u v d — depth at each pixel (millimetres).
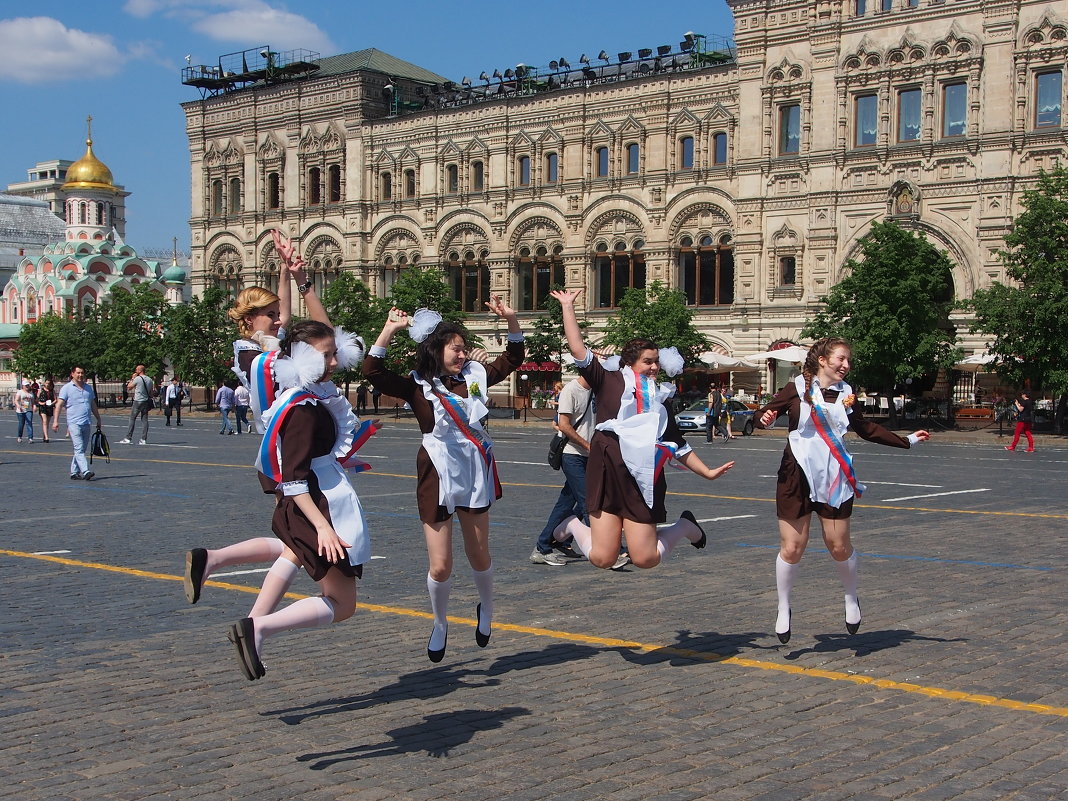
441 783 6164
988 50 50688
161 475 25578
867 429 9047
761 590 11766
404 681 8227
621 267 62656
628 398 8734
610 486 8672
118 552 14320
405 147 69312
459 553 14359
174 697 7789
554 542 9539
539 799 5941
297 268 8508
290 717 7348
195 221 79438
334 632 9812
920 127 52812
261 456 7105
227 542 15172
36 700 7703
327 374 7082
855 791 6062
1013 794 6031
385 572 12859
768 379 56781
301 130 73625
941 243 52375
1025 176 50125
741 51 57188
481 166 67062
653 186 60469
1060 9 48969
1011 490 23016
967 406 52156
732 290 59281
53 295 111875
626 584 12148
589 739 6914
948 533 16219
